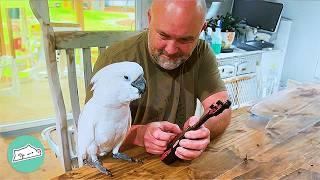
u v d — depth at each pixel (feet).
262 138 3.23
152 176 2.55
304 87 4.91
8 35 8.55
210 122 3.09
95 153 2.49
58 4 7.39
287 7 8.24
